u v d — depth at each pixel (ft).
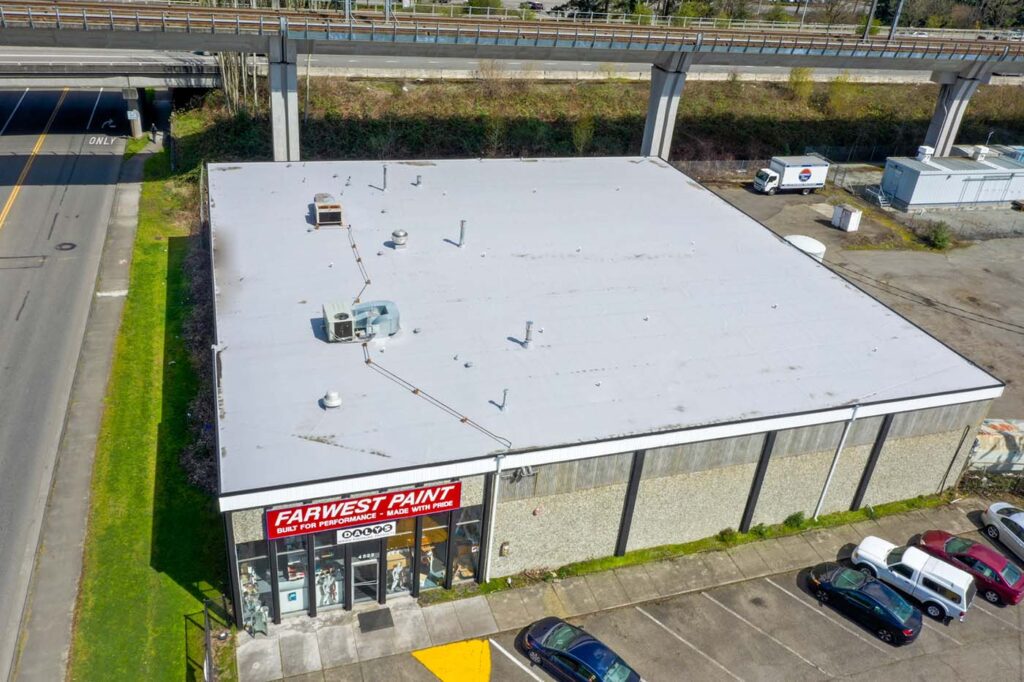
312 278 97.96
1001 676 74.59
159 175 170.71
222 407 75.41
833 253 165.48
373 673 69.97
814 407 83.10
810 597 82.17
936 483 97.45
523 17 220.84
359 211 117.19
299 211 115.24
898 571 82.43
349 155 187.52
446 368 84.07
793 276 110.22
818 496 90.79
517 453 72.59
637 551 85.92
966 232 182.50
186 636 72.08
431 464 70.44
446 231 113.70
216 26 145.28
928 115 253.44
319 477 68.13
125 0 163.02
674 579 82.79
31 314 117.39
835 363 91.15
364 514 70.59
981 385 89.35
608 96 224.33
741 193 197.06
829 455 87.35
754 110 237.66
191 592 76.43
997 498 98.68
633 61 180.34
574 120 215.51
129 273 130.82
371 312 88.02
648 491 81.35
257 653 71.00
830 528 91.50
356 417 75.82
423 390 80.38
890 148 238.27
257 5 183.32
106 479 88.74
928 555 83.25
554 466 75.25
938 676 74.18
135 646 70.74
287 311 90.94
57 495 86.12
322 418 75.25
